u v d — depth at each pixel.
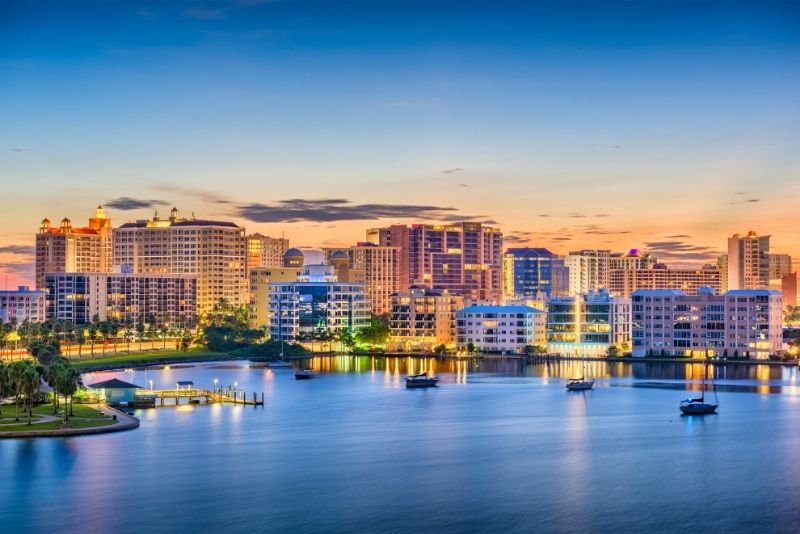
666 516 196.38
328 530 186.62
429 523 190.88
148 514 194.38
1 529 185.38
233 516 193.88
